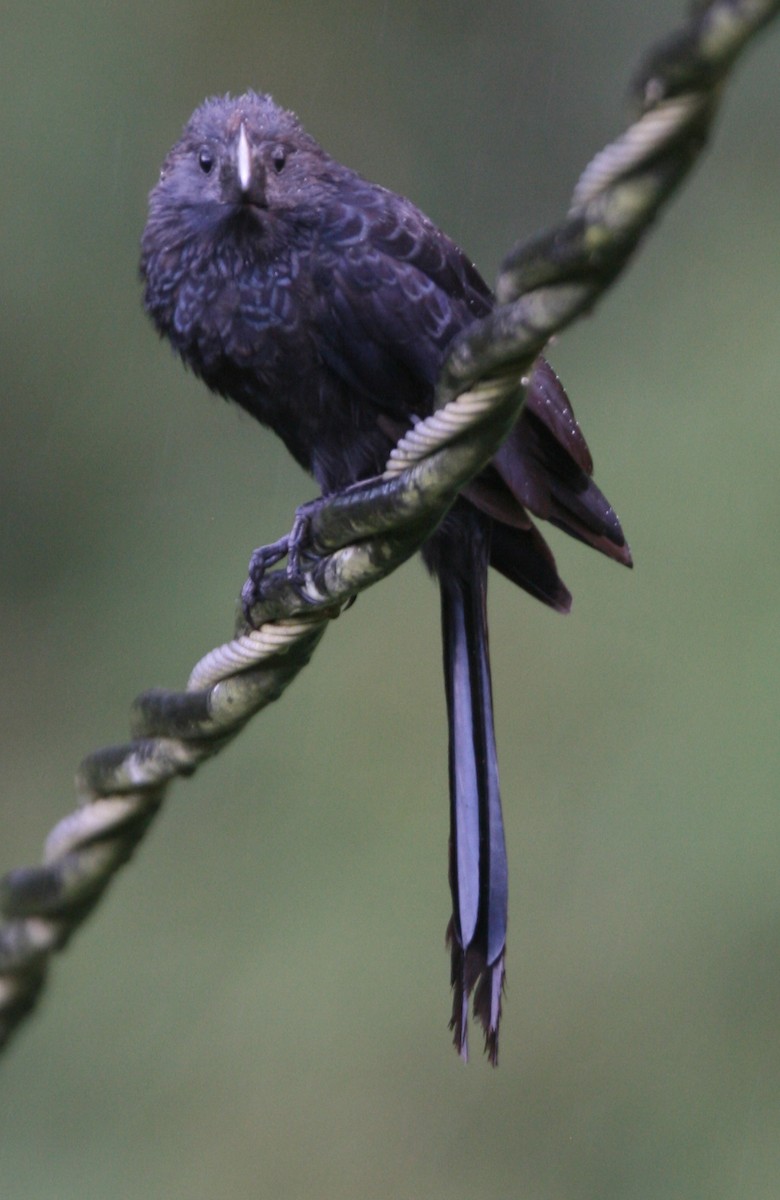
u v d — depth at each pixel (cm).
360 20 1580
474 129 1582
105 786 437
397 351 632
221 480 1443
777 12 302
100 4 1512
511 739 1196
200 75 1532
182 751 441
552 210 1573
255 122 652
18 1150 1152
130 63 1511
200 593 1397
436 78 1585
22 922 434
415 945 1153
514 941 1147
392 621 1266
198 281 648
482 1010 559
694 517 1227
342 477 671
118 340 1473
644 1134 1101
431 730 1232
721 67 309
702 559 1214
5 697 1402
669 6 1573
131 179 1491
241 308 641
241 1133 1130
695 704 1177
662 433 1273
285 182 639
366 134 1570
